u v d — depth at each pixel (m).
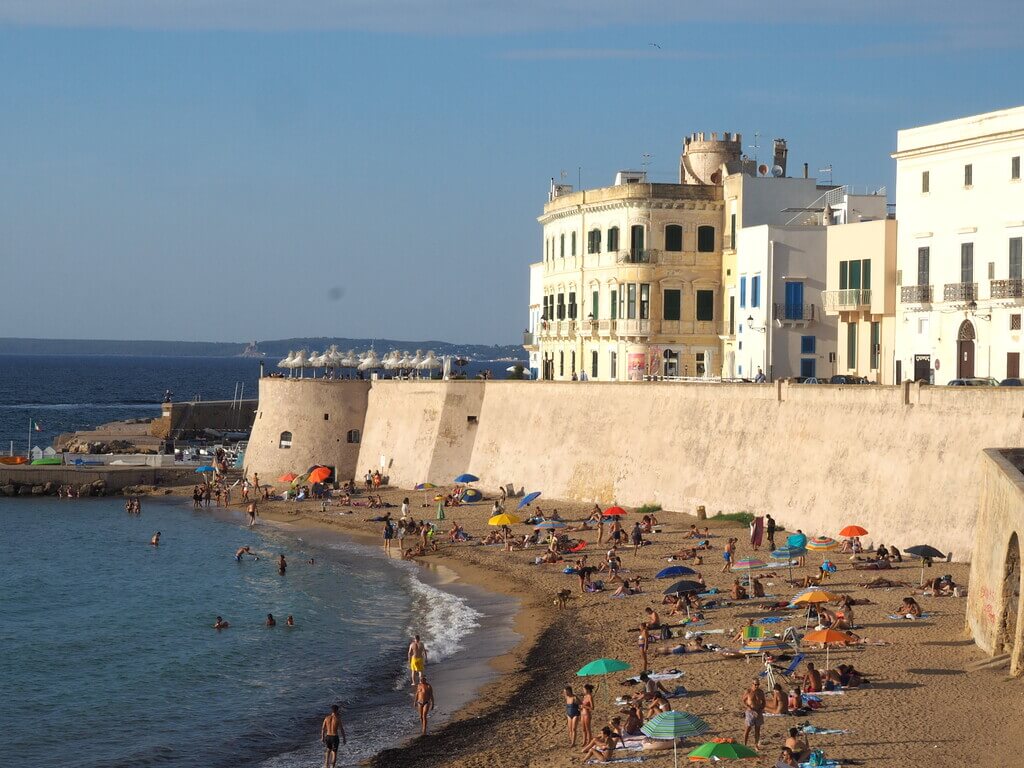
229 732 48.69
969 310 75.12
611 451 88.25
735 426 79.06
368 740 46.19
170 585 77.19
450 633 60.75
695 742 40.97
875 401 69.44
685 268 100.69
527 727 45.41
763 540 71.75
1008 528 43.91
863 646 49.94
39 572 82.25
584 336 105.69
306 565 80.31
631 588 64.12
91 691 54.91
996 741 38.56
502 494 95.62
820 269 93.25
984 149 74.19
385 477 105.19
